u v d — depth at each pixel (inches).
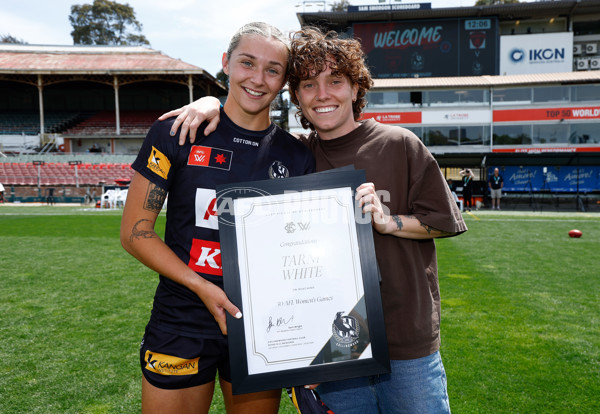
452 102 900.6
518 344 132.6
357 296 62.6
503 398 101.9
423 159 66.9
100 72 1137.4
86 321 154.1
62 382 109.8
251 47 63.4
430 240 72.8
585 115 852.6
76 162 1005.8
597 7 1277.1
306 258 62.6
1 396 102.9
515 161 741.9
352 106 74.0
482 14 1234.6
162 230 393.4
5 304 173.9
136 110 1368.1
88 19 1840.6
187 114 63.8
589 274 223.9
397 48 1202.0
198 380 65.7
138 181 62.7
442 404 66.7
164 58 1320.1
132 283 207.9
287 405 104.4
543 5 1253.7
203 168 64.3
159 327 65.4
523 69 1208.8
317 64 63.5
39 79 1147.9
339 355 61.4
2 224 454.0
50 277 219.9
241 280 61.2
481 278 215.8
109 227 429.1
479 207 695.1
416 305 66.3
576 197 706.2
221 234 61.4
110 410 97.4
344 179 64.0
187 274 60.4
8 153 1128.2
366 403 72.4
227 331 60.0
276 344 60.9
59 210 651.5
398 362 66.5
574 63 1386.6
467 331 143.3
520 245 318.3
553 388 106.4
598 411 96.5
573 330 144.1
